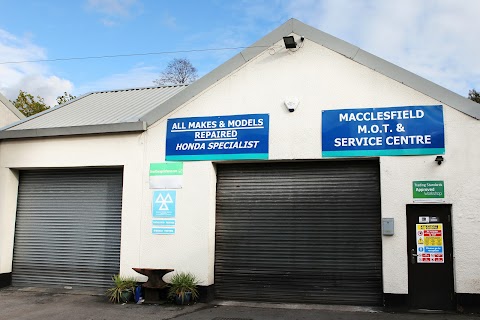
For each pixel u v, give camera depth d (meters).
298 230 10.79
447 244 9.59
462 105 9.65
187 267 10.91
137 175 11.57
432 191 9.61
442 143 9.66
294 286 10.65
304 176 10.91
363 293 10.23
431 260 9.62
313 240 10.66
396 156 9.90
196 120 11.28
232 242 11.16
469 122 9.59
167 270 10.54
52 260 12.57
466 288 9.27
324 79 10.52
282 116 10.69
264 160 10.79
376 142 10.03
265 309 9.93
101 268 12.12
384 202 9.84
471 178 9.45
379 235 10.27
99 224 12.31
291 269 10.71
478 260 9.26
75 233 12.48
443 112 9.76
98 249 12.22
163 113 11.53
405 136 9.88
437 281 9.56
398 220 9.73
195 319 9.02
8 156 12.84
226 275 11.09
